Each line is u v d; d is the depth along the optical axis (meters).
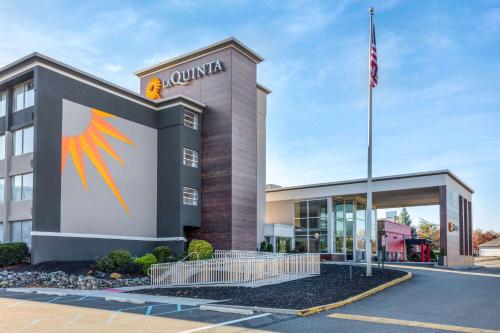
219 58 35.75
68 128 28.28
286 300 14.47
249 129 36.31
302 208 48.06
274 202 50.06
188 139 34.09
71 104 28.62
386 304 14.44
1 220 28.91
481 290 17.92
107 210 30.00
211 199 34.34
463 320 11.89
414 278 22.33
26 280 21.55
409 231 63.19
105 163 30.27
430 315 12.58
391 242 56.12
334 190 45.62
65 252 27.11
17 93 29.84
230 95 34.72
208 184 34.66
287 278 21.16
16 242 26.81
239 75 35.81
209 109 35.59
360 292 16.28
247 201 35.16
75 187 28.25
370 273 21.55
